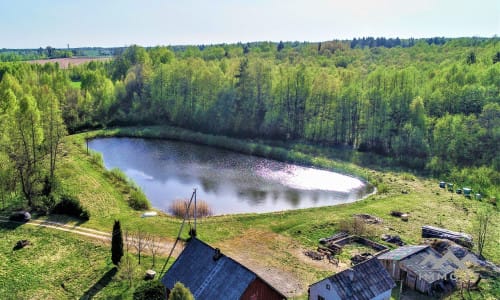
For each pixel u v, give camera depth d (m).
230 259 31.17
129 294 34.88
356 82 105.25
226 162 83.62
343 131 94.88
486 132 76.25
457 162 76.88
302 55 198.50
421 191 66.06
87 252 42.22
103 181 65.69
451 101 90.62
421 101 85.81
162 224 50.81
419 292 36.94
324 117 96.00
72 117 104.25
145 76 122.62
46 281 36.94
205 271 31.50
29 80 123.38
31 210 52.34
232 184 70.88
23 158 55.47
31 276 37.56
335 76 117.94
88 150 82.62
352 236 48.16
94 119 109.19
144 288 32.47
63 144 64.06
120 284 36.53
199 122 105.19
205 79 106.81
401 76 95.19
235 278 29.83
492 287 37.62
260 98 103.12
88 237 45.56
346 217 54.31
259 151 89.31
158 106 114.56
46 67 167.25
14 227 47.16
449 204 59.94
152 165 80.12
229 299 28.89
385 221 53.12
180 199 62.59
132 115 111.38
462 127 78.00
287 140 97.38
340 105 94.12
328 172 78.69
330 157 85.94
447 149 78.50
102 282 36.88
